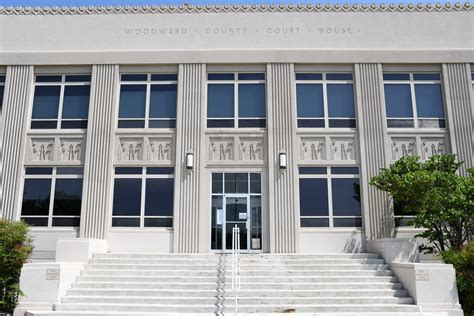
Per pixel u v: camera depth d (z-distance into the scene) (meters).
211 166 18.39
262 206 18.08
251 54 19.19
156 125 18.89
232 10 19.70
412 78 19.31
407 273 12.93
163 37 19.50
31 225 17.83
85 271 14.16
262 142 18.66
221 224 17.95
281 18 19.66
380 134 18.48
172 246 17.53
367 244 17.33
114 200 18.12
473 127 18.55
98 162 18.22
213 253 17.09
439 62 19.12
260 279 13.69
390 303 12.31
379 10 19.70
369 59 19.14
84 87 19.28
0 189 18.08
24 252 14.09
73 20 19.72
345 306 11.94
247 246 17.73
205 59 19.17
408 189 15.00
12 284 13.37
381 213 17.70
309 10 19.70
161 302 12.28
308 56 19.17
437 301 12.18
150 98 19.17
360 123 18.62
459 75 19.05
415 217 15.88
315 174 18.36
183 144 18.41
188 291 12.67
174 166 18.34
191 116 18.67
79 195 18.14
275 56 19.16
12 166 18.28
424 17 19.62
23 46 19.42
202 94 18.89
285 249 17.42
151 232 17.70
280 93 18.89
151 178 18.33
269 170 18.14
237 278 13.48
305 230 17.72
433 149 18.53
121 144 18.66
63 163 18.39
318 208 18.03
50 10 19.80
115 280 13.73
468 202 14.08
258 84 19.30
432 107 19.03
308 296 12.60
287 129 18.52
